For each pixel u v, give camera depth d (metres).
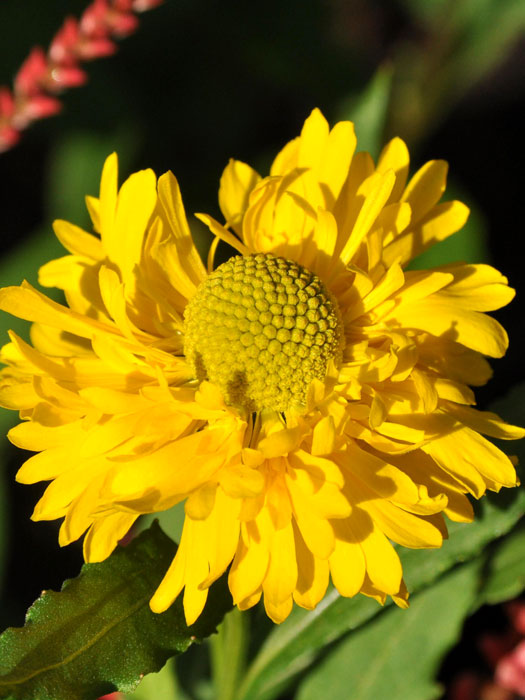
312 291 0.19
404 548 0.21
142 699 0.23
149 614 0.19
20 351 0.19
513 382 0.30
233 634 0.21
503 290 0.19
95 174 0.29
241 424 0.19
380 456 0.19
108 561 0.19
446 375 0.19
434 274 0.19
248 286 0.19
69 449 0.19
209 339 0.19
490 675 0.24
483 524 0.20
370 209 0.19
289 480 0.18
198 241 0.27
